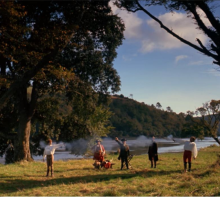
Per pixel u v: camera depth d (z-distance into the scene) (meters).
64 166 15.17
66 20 16.48
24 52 15.47
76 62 20.36
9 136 21.64
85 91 21.31
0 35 14.52
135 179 10.02
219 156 14.16
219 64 9.04
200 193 7.50
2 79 15.27
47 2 15.69
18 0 15.10
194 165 14.48
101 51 21.08
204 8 9.07
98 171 12.84
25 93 20.89
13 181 10.28
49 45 15.48
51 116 25.27
